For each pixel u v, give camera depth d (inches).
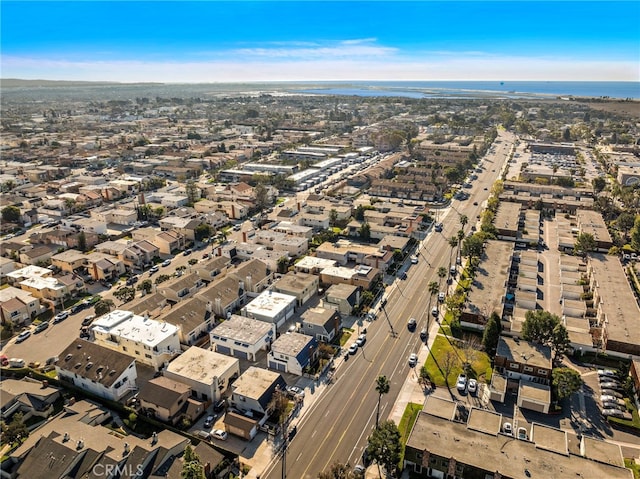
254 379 4116.6
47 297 5787.4
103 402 4084.6
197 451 3435.0
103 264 6402.6
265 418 3865.7
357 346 4869.6
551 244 7662.4
